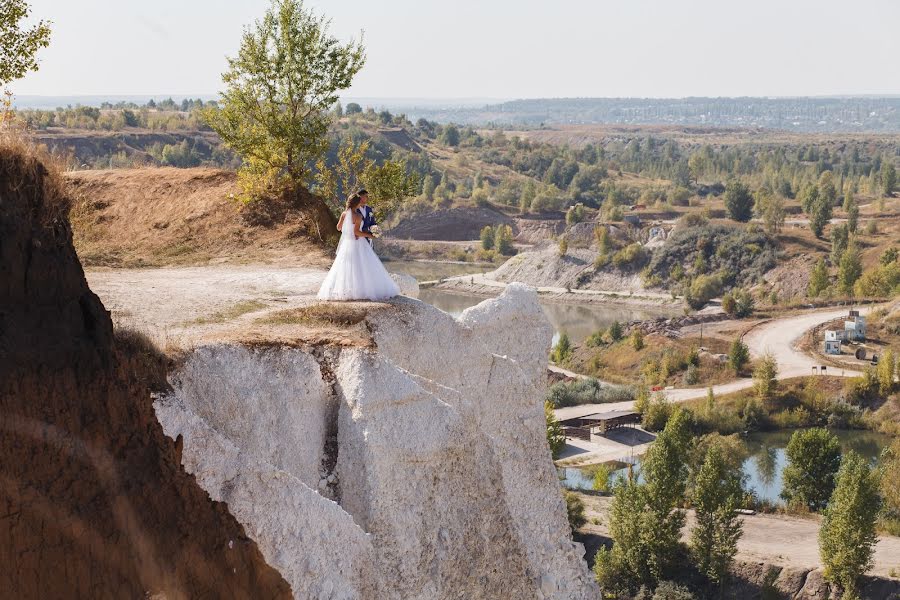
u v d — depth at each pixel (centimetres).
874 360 14275
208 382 1244
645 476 7444
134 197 2817
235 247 2500
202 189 2872
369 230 1752
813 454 8756
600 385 13788
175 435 1069
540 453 1788
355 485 1285
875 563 7100
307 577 1118
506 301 1878
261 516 1098
